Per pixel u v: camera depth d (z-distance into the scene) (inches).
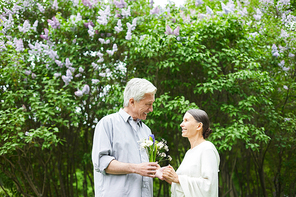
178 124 170.1
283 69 196.4
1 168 199.8
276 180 243.1
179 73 188.4
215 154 76.7
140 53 181.8
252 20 210.4
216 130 162.2
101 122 75.5
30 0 207.8
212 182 72.2
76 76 181.6
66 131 213.8
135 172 68.0
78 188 262.5
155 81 186.9
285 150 225.3
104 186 72.1
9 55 168.2
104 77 184.5
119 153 73.1
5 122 157.1
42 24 216.2
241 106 164.2
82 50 195.0
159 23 184.7
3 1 202.8
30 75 185.0
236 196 238.5
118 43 192.9
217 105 183.2
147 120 166.7
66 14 218.5
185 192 72.7
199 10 203.9
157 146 79.1
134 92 75.0
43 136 156.8
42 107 164.4
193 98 196.7
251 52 184.5
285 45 205.3
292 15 215.0
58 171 228.7
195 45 167.5
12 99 165.8
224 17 180.1
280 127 193.5
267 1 219.6
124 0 202.5
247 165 240.7
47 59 188.5
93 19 195.0
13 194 217.2
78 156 225.1
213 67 167.9
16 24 205.3
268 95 202.4
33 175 206.4
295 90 205.2
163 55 177.0
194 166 75.8
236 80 176.9
